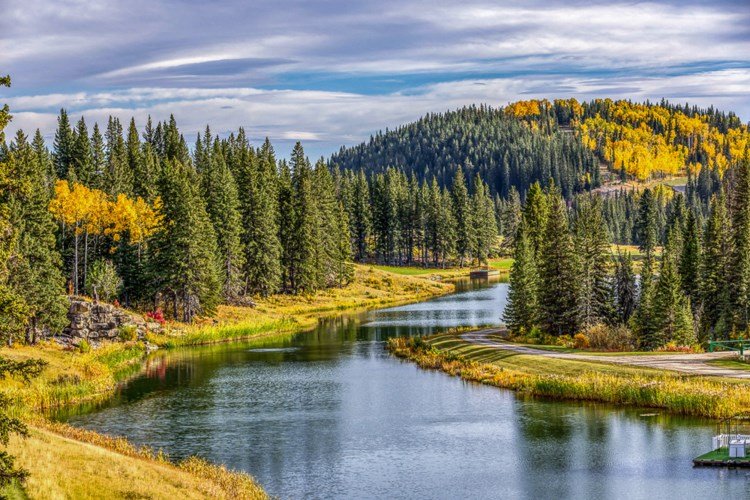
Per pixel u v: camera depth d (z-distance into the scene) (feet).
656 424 155.22
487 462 136.05
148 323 291.58
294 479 127.75
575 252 266.77
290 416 172.24
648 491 118.32
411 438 152.76
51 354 212.23
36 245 233.55
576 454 138.51
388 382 210.38
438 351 246.47
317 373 224.74
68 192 310.45
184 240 308.81
